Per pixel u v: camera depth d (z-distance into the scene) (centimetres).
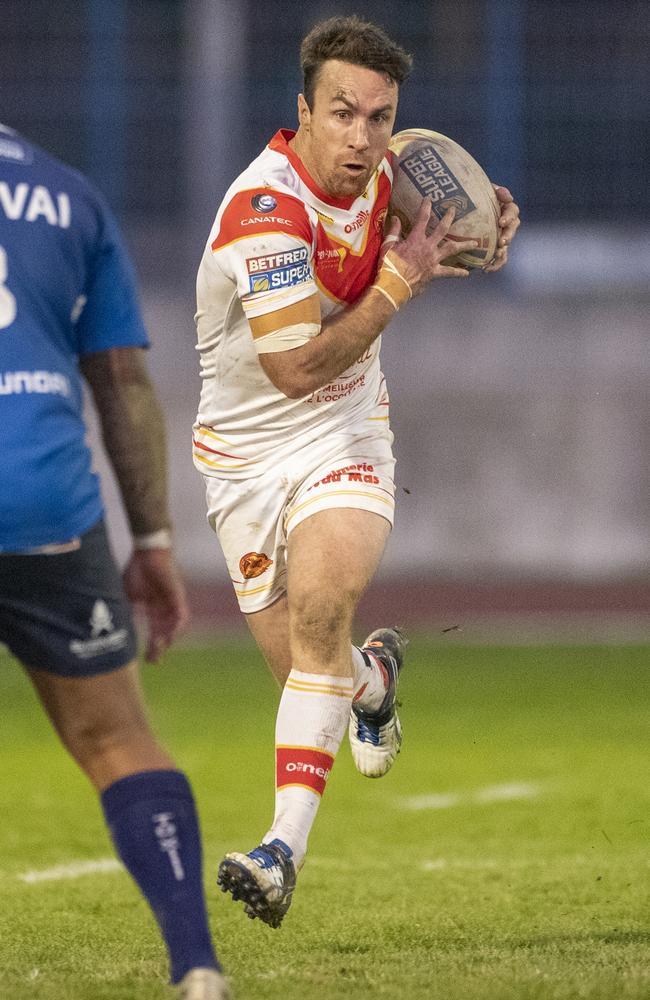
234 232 1522
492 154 6675
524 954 1406
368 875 1908
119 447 1162
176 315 6222
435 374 6222
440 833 2228
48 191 1098
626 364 6219
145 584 1198
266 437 1620
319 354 1504
